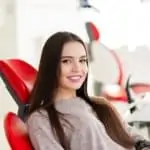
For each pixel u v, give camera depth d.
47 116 1.28
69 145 1.25
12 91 1.45
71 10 3.13
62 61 1.31
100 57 3.18
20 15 2.93
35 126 1.24
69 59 1.31
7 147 2.72
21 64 1.55
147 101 2.85
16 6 2.92
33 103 1.33
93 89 3.14
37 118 1.26
